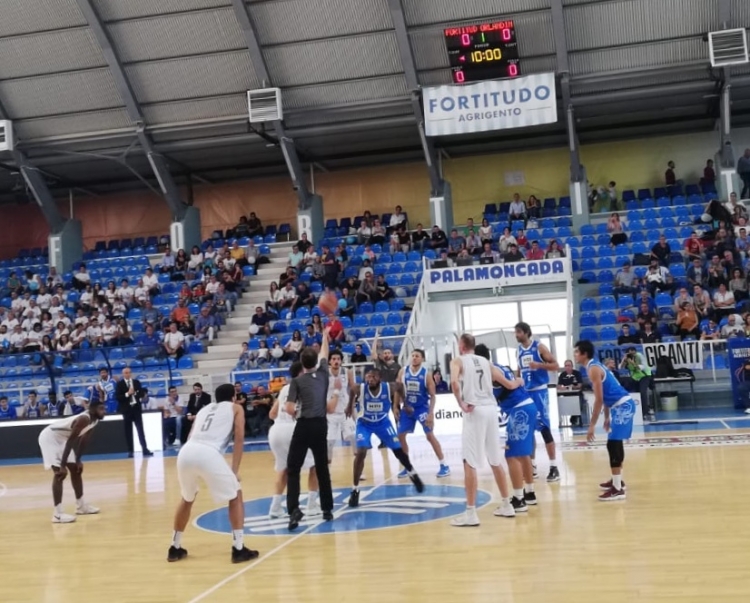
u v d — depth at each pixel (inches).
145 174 1048.2
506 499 295.3
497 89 836.6
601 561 222.7
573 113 890.7
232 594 213.5
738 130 972.6
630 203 941.2
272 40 839.1
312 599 203.6
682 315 711.7
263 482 448.5
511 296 804.6
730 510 284.7
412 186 1041.5
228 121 901.8
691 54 824.3
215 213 1088.2
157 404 741.9
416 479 369.7
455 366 289.6
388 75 859.4
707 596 185.6
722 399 699.4
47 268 1034.7
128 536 312.8
